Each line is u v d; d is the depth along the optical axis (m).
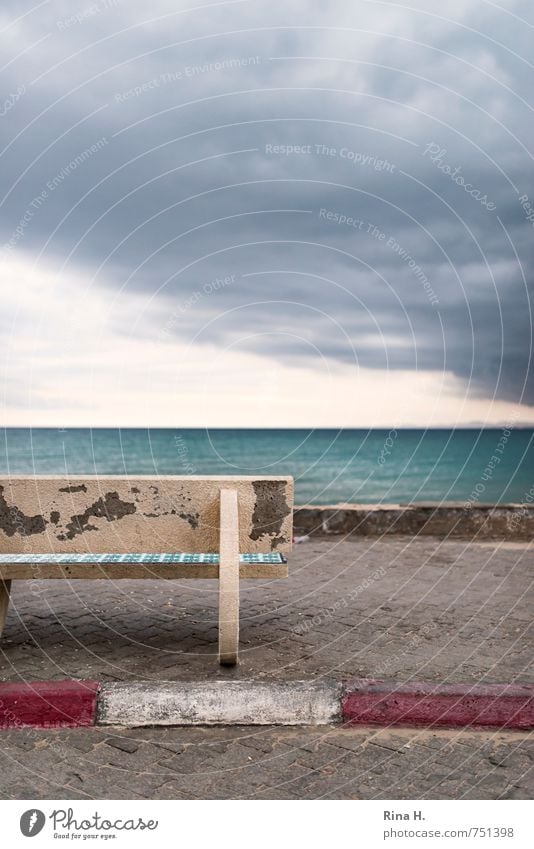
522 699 3.73
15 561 4.51
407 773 3.17
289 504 4.56
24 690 3.71
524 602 5.82
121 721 3.64
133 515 4.52
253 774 3.16
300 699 3.72
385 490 41.12
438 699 3.72
